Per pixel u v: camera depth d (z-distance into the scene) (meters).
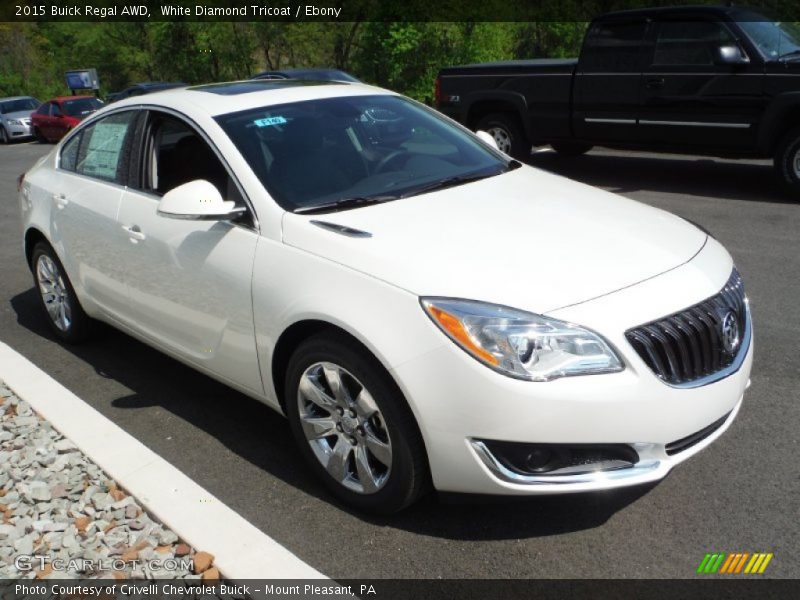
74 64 37.97
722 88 8.70
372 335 2.91
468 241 3.19
